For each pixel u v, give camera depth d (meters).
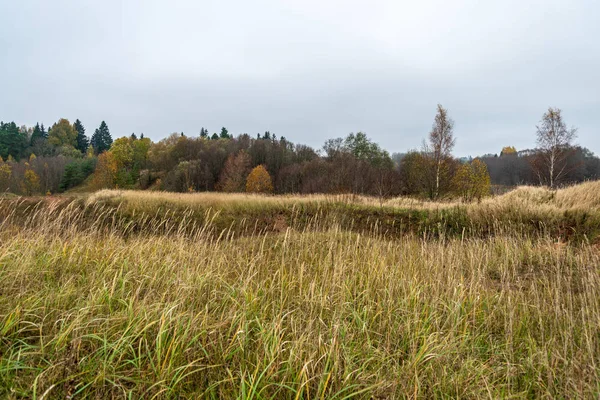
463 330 3.04
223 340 2.52
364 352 2.55
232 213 11.27
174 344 2.24
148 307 2.70
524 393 2.24
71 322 2.37
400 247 5.92
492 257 5.62
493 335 3.17
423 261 4.98
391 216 10.66
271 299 3.43
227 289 3.43
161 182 47.69
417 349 2.68
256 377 2.10
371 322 3.10
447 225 9.45
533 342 2.82
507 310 3.50
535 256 5.65
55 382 1.88
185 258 4.39
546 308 3.53
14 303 2.64
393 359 2.48
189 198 12.69
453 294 3.56
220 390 1.99
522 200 9.48
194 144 54.50
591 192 9.01
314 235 7.02
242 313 2.74
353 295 3.66
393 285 3.77
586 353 2.54
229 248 5.71
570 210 7.87
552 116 18.08
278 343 2.33
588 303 3.59
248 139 59.25
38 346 2.12
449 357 2.47
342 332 2.67
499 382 2.44
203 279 3.45
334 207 11.51
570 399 2.07
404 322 2.97
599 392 2.06
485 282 4.37
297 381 2.02
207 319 2.66
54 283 3.28
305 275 4.21
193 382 2.13
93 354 2.20
